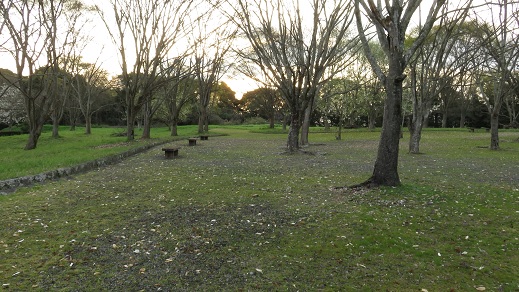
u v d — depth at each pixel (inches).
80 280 161.5
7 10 684.1
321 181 384.2
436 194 314.8
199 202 294.2
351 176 414.9
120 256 187.8
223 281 162.7
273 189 344.8
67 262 179.0
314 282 162.9
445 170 464.1
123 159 583.8
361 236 217.2
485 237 216.7
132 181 383.6
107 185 360.5
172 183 373.1
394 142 333.4
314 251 196.4
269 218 251.4
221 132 1534.2
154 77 944.9
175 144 911.7
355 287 158.9
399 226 234.8
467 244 206.5
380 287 159.0
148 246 200.8
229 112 2790.4
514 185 363.9
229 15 863.1
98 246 199.9
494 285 161.2
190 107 1834.4
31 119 772.0
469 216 255.8
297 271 173.5
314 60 646.5
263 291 154.3
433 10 323.3
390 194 310.3
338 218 250.1
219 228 230.5
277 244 205.5
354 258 188.2
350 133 1400.1
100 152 597.3
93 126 2139.5
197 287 157.0
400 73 319.3
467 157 615.2
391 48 315.9
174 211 267.6
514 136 1185.4
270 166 504.7
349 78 1221.1
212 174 432.5
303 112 692.1
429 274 171.5
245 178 403.9
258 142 1003.3
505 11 674.2
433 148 792.9
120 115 2409.0
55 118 1128.8
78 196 311.4
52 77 878.4
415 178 402.0
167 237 214.4
